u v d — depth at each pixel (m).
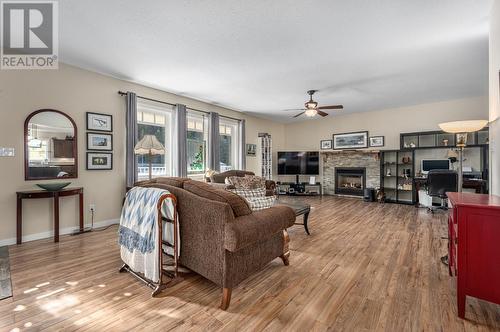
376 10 2.31
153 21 2.51
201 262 1.93
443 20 2.47
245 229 1.74
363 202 6.35
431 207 5.39
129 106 4.20
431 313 1.71
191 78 4.20
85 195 3.78
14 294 1.94
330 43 2.97
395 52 3.20
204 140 5.91
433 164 5.73
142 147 3.80
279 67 3.71
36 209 3.33
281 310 1.75
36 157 3.32
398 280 2.19
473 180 4.88
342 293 1.98
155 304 1.82
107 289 2.03
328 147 7.78
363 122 7.05
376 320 1.63
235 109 6.59
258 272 2.35
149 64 3.60
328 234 3.57
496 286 1.55
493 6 2.21
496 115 2.22
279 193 7.96
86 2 2.21
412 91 4.96
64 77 3.55
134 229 2.15
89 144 3.81
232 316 1.68
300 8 2.29
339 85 4.57
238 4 2.24
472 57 3.35
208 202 1.83
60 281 2.15
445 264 2.50
